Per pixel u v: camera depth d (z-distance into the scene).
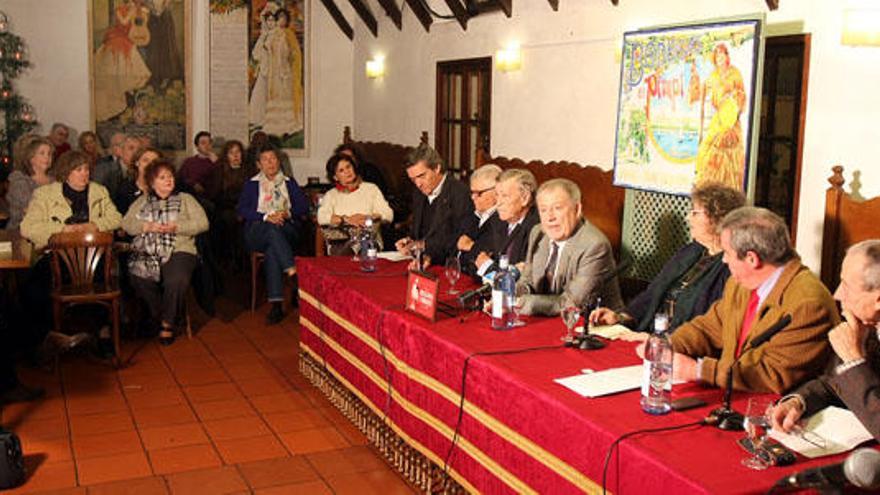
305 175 11.37
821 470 2.05
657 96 5.05
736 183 4.50
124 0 10.36
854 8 4.32
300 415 4.84
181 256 6.25
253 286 7.29
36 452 4.28
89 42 10.27
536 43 7.39
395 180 9.93
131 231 6.24
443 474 3.57
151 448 4.35
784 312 2.77
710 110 4.66
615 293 4.08
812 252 4.82
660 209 5.30
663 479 2.25
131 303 6.38
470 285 4.53
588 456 2.57
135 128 10.59
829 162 4.70
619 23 6.33
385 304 4.14
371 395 4.31
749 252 2.82
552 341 3.43
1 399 4.95
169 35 10.59
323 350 5.05
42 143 6.63
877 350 2.45
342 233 6.69
